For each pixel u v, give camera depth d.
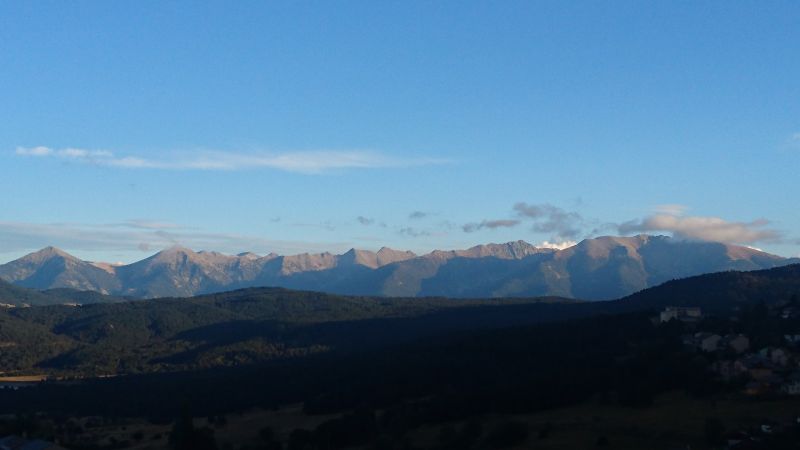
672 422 142.25
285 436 167.62
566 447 132.75
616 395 165.00
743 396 155.12
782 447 121.62
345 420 158.62
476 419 157.75
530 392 167.88
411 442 147.25
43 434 176.12
